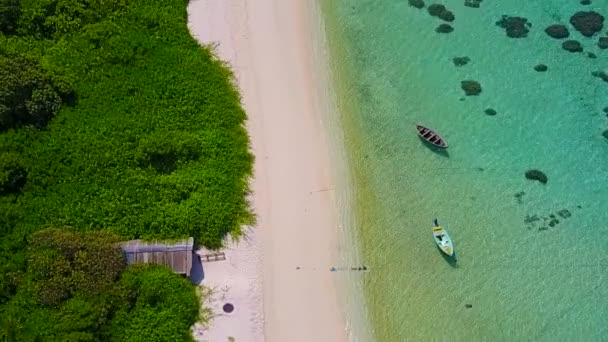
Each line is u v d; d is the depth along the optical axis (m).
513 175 43.16
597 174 43.56
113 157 40.00
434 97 47.06
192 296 35.62
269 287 37.31
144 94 43.72
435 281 38.12
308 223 39.94
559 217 41.34
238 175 41.41
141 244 36.62
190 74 45.56
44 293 33.78
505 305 37.44
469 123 45.78
